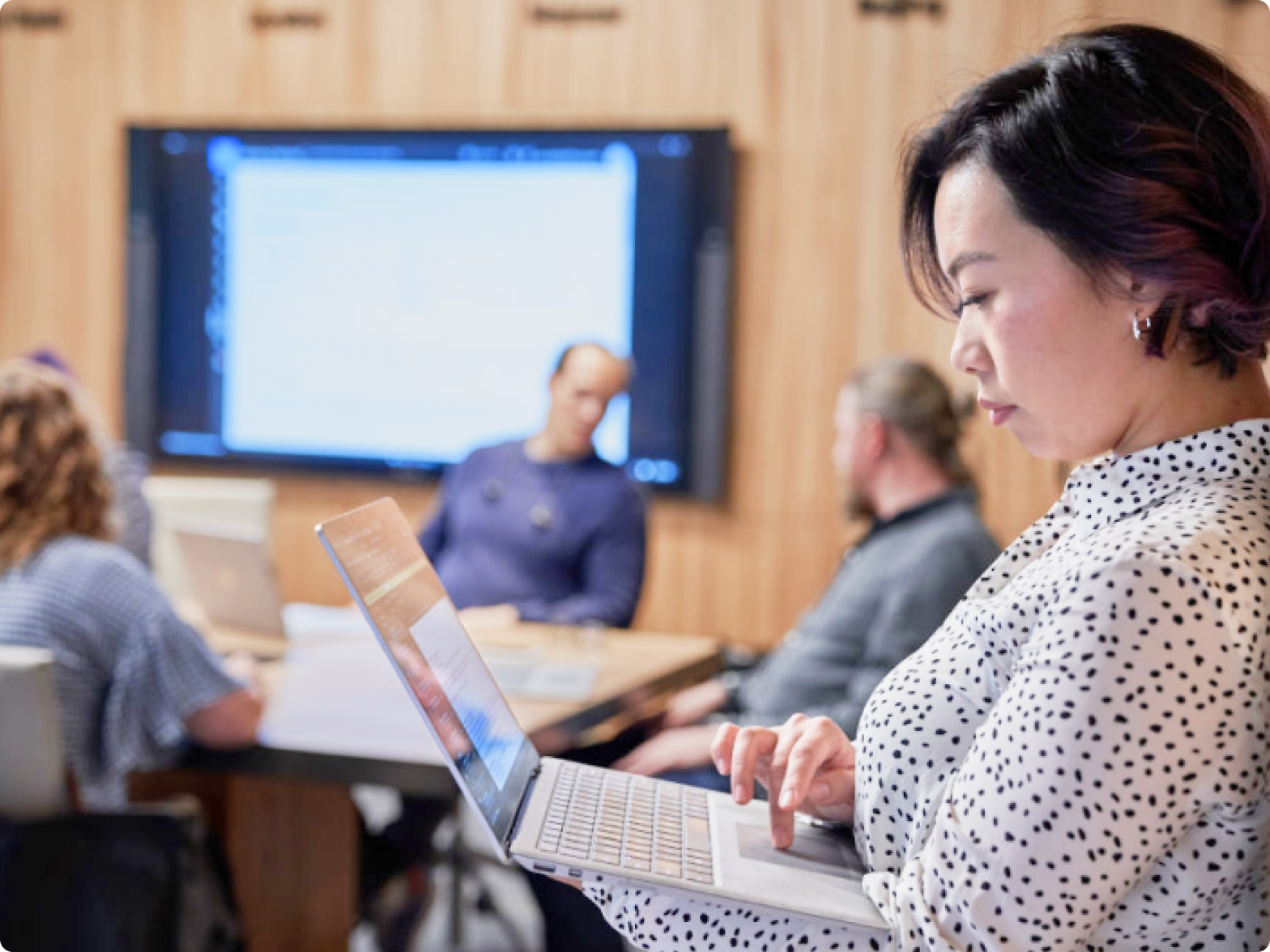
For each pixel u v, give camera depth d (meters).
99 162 4.48
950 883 0.78
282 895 2.42
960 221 0.84
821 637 2.28
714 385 4.07
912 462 2.29
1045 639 0.76
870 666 2.21
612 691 2.39
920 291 0.95
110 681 2.05
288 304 4.40
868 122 3.95
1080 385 0.82
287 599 4.43
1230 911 0.79
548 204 4.19
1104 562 0.75
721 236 4.04
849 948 0.83
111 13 4.43
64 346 4.55
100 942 1.86
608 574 3.28
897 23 3.91
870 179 3.96
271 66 4.34
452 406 4.33
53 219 4.52
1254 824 0.76
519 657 2.64
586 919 2.46
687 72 4.07
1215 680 0.72
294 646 2.79
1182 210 0.77
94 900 1.86
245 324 4.42
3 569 2.06
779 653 2.47
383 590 0.97
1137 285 0.79
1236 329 0.80
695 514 4.14
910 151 0.92
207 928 1.96
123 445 4.50
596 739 2.74
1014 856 0.74
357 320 4.36
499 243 4.24
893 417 2.28
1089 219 0.78
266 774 2.03
